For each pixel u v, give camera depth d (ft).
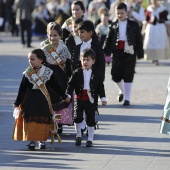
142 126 92.58
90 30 85.51
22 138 78.38
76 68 85.92
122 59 110.22
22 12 214.28
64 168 70.13
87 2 244.01
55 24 85.35
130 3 164.66
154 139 84.48
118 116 100.01
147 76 146.00
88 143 80.33
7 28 288.92
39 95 78.02
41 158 74.74
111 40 111.24
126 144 81.76
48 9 261.85
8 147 80.48
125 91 109.91
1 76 143.84
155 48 167.12
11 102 110.52
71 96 83.20
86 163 72.38
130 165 71.51
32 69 78.02
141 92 122.72
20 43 235.61
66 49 85.81
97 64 85.81
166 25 167.32
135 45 110.63
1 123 94.38
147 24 167.43
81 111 80.23
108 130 89.92
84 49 80.64
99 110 104.99
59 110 85.46
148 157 75.20
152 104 110.63
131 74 110.01
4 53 196.75
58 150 78.84
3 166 71.05
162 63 175.22
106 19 157.17
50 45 85.71
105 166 71.05
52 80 78.84
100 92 80.48
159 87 128.88
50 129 79.61
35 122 77.82
